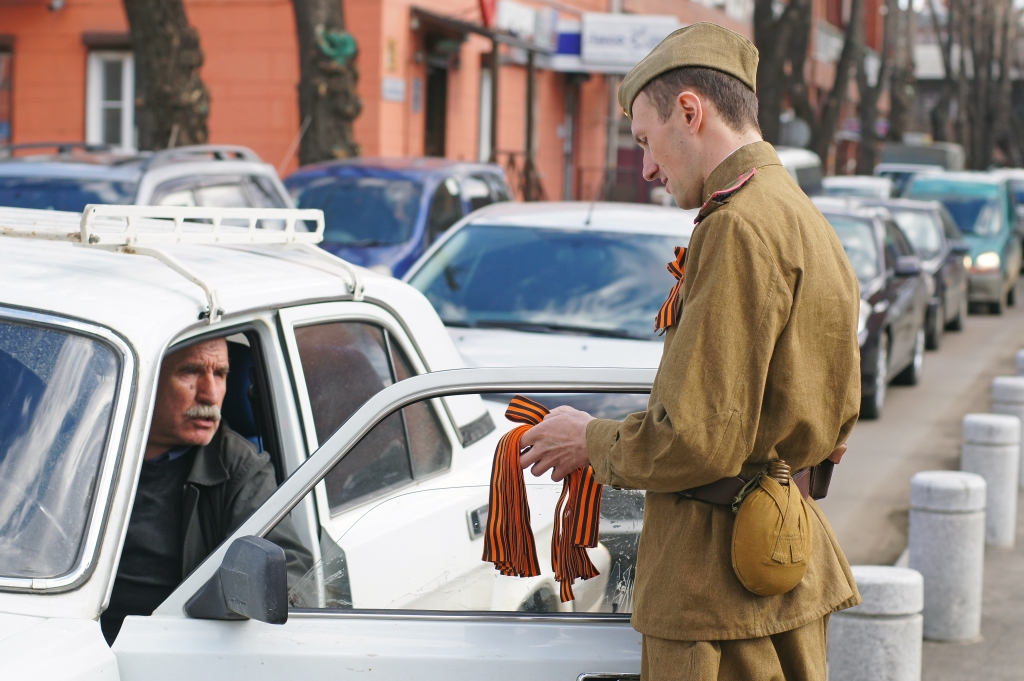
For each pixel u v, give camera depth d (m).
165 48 15.23
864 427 13.09
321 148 17.44
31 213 4.55
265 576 2.59
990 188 25.39
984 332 21.84
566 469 2.82
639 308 7.82
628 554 2.97
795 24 28.92
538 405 2.98
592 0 32.78
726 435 2.49
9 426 2.84
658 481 2.56
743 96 2.76
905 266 14.31
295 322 3.75
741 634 2.63
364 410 2.99
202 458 3.78
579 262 8.22
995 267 23.91
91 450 2.80
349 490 3.17
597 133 35.16
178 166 10.27
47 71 24.91
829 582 2.80
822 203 15.22
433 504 3.19
